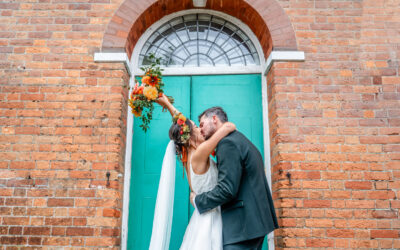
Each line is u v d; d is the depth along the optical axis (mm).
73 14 3326
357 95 3121
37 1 3355
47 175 2928
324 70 3184
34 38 3264
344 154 2971
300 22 3309
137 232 3146
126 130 3322
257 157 2182
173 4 3525
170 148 2562
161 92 2713
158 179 3266
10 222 2820
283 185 2893
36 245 2770
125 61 3191
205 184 2229
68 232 2795
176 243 3113
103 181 2910
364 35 3277
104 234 2787
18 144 2998
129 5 3359
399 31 3285
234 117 3430
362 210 2832
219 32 3725
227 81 3531
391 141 3000
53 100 3107
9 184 2904
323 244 2756
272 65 3258
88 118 3062
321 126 3039
